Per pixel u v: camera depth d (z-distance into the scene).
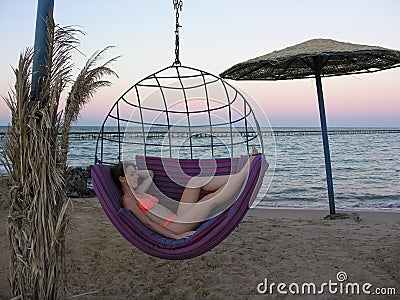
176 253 2.73
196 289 3.13
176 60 3.46
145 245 2.77
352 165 17.72
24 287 2.40
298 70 6.61
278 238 4.63
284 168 17.31
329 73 6.59
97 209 6.73
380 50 5.02
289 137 36.25
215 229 2.62
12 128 2.45
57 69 2.52
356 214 6.21
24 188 2.41
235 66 5.75
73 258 3.86
